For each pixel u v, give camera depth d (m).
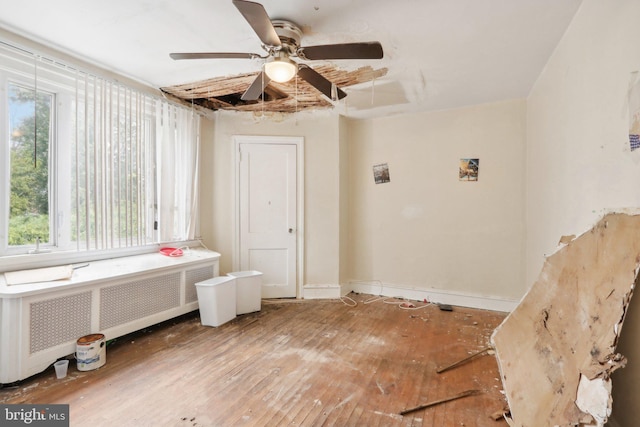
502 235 3.47
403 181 3.95
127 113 2.97
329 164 3.94
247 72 2.88
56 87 2.56
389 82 2.99
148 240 3.20
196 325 3.05
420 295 3.86
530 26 2.06
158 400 1.87
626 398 1.37
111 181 2.83
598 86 1.65
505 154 3.44
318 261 3.95
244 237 3.87
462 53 2.43
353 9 1.90
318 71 2.73
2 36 2.20
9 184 2.34
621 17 1.42
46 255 2.46
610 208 1.50
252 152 3.88
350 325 3.07
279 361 2.35
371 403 1.85
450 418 1.72
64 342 2.19
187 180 3.56
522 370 1.71
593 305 1.39
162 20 2.09
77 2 1.90
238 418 1.71
